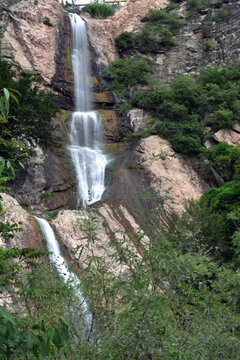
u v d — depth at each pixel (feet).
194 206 85.56
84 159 125.80
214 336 18.33
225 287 33.50
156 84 155.43
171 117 140.26
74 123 140.05
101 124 144.56
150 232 17.53
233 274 41.47
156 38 177.68
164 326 15.06
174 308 16.11
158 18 189.78
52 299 16.38
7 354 10.55
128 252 17.35
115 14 188.55
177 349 15.19
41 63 148.66
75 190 116.57
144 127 139.23
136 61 172.96
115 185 114.42
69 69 157.28
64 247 82.38
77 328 16.06
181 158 124.67
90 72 164.66
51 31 157.48
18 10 152.15
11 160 13.70
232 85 153.28
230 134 138.51
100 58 168.76
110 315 15.64
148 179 115.24
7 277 14.73
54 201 108.88
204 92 151.43
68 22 166.50
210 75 159.43
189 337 16.90
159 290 15.83
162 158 121.49
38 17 156.76
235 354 18.25
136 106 149.59
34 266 16.01
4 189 14.10
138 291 15.25
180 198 109.91
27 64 144.56
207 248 74.74
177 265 16.06
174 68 173.47
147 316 14.62
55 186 111.55
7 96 11.36
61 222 87.66
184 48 178.40
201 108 143.54
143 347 14.29
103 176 122.42
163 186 112.06
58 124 131.75
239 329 21.38
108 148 136.56
